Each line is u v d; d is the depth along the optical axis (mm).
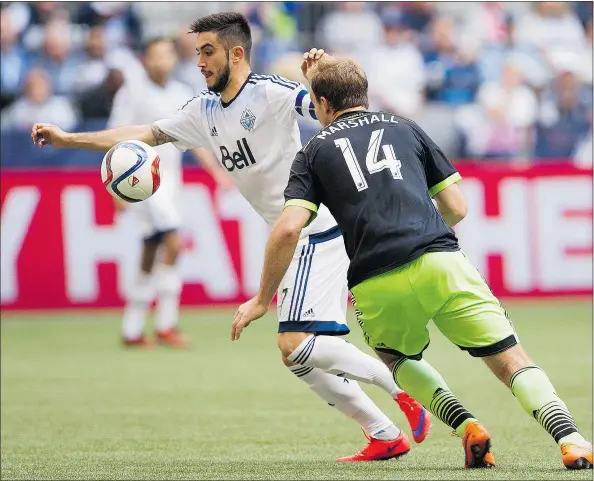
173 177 37844
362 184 16734
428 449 20078
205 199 46094
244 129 19484
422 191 16875
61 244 45906
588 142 54344
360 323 17438
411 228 16531
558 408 16266
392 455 18641
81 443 21391
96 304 46344
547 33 58625
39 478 17219
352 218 16719
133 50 54312
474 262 47156
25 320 44969
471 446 16906
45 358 35906
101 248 46094
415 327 16953
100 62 52938
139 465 18469
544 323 42375
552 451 19234
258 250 46469
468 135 53969
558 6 59438
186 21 55844
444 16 58875
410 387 17734
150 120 36938
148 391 28922
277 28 56281
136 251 46281
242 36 19453
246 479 16578
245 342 39625
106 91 51188
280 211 19953
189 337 40781
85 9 54906
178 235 38219
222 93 19656
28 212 45625
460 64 56219
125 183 19125
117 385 30078
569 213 47688
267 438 21750
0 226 45531
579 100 55938
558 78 55812
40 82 50938
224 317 45500
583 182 47750
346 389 18625
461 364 33344
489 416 24047
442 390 17500
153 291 38719
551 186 47562
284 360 18797
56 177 45719
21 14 54031
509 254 47375
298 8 56812
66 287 46125
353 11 56969
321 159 16922
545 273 47688
